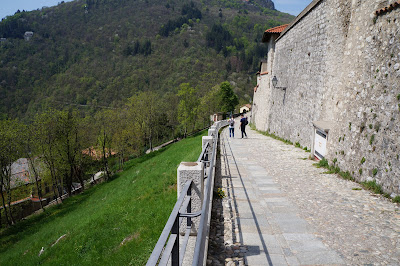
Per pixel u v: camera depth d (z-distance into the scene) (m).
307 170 9.35
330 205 5.91
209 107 60.44
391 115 6.34
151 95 43.34
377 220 5.02
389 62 6.66
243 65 136.00
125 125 37.72
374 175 6.79
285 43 20.34
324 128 9.84
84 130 32.66
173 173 13.43
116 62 134.75
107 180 30.80
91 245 9.22
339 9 10.96
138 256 6.26
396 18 6.56
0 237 21.28
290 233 4.64
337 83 11.00
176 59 131.62
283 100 20.22
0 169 24.67
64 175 34.22
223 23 186.50
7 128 24.81
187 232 3.67
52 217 22.48
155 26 171.62
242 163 10.64
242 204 6.13
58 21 172.00
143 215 9.30
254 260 3.81
